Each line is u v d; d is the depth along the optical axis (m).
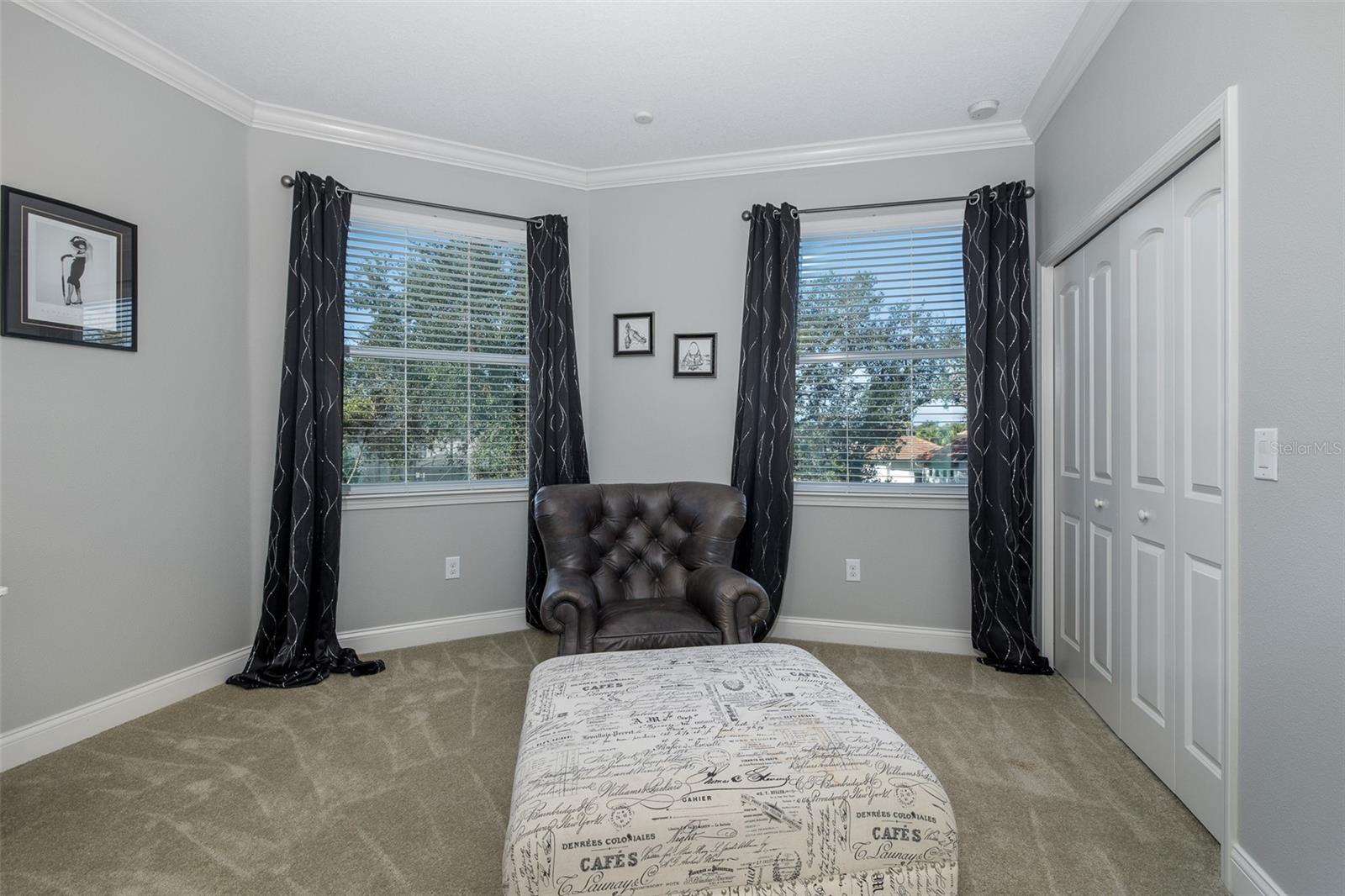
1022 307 2.79
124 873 1.48
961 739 2.14
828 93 2.65
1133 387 2.02
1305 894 1.22
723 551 2.64
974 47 2.32
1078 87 2.36
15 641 1.97
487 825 1.67
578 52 2.36
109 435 2.22
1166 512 1.82
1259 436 1.35
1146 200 1.93
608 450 3.46
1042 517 2.81
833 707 1.46
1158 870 1.49
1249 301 1.38
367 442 3.08
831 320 3.23
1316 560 1.19
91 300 2.15
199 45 2.32
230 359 2.68
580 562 2.56
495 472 3.38
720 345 3.31
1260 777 1.35
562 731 1.36
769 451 3.08
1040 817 1.70
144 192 2.32
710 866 1.13
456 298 3.24
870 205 3.06
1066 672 2.63
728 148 3.16
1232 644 1.43
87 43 2.14
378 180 3.03
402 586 3.10
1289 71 1.25
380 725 2.25
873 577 3.14
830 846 1.17
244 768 1.95
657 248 3.38
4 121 1.93
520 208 3.34
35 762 1.98
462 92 2.65
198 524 2.54
